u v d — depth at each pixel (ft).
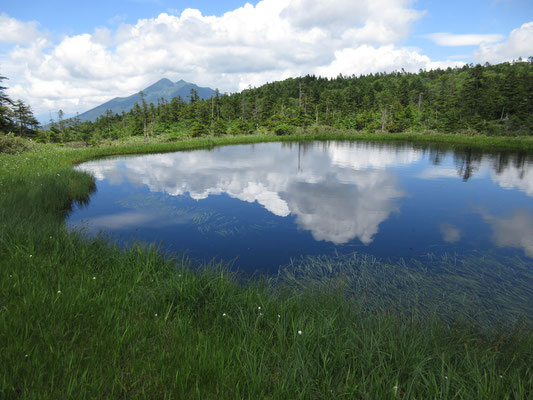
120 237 25.50
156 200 38.63
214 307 13.10
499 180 52.21
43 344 9.07
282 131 181.68
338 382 8.90
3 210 24.63
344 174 57.77
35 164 53.01
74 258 17.30
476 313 14.79
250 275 18.89
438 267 20.17
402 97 303.89
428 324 13.30
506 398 8.04
